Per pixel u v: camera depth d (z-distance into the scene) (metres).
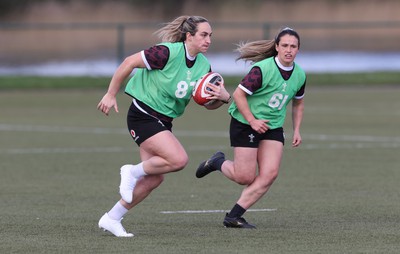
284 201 35.03
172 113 27.91
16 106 80.62
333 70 115.12
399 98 87.81
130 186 27.25
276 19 174.75
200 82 27.72
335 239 26.81
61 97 89.19
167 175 42.50
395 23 106.75
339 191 37.50
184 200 35.41
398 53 135.62
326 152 50.56
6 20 171.12
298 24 114.38
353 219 30.86
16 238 27.05
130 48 140.12
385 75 105.31
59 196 36.22
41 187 38.59
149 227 29.17
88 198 35.75
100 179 41.00
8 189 38.00
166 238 27.00
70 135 59.28
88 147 52.94
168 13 178.88
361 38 155.12
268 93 28.44
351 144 54.12
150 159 27.36
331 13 173.25
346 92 94.56
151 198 35.88
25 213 32.09
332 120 68.62
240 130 28.58
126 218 31.14
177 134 59.69
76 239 26.86
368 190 37.72
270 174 28.66
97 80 100.62
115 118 70.75
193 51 27.56
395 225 29.56
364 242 26.34
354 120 68.50
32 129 62.91
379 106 79.94
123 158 48.25
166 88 27.52
